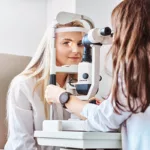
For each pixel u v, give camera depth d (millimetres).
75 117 1275
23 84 1531
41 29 2414
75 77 1563
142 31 960
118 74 964
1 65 1817
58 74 1532
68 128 1084
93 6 2012
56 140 1052
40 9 2410
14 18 2314
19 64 1885
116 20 1030
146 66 942
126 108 953
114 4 2014
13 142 1486
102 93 1840
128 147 986
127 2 1019
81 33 1494
